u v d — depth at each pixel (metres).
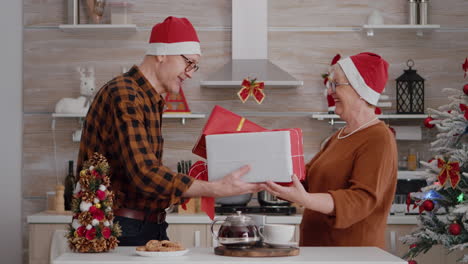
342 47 4.48
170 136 4.46
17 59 4.45
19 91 4.45
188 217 3.85
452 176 2.83
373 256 1.92
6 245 4.43
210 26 4.48
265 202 4.00
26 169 4.46
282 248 1.95
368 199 2.22
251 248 1.96
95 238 1.99
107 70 4.48
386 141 2.31
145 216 2.31
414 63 4.49
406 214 3.98
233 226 1.99
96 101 2.27
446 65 4.48
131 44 4.48
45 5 4.47
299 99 4.48
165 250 1.93
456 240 2.92
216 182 2.07
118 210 2.30
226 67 4.28
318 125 4.48
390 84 4.47
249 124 2.17
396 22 4.49
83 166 2.11
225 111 2.19
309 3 4.49
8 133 4.44
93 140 2.27
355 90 2.41
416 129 4.32
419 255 3.84
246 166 2.06
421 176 3.12
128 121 2.16
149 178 2.09
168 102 4.25
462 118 2.96
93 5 4.36
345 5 4.49
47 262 3.90
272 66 4.29
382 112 4.47
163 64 2.38
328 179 2.41
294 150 2.10
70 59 4.47
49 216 3.91
